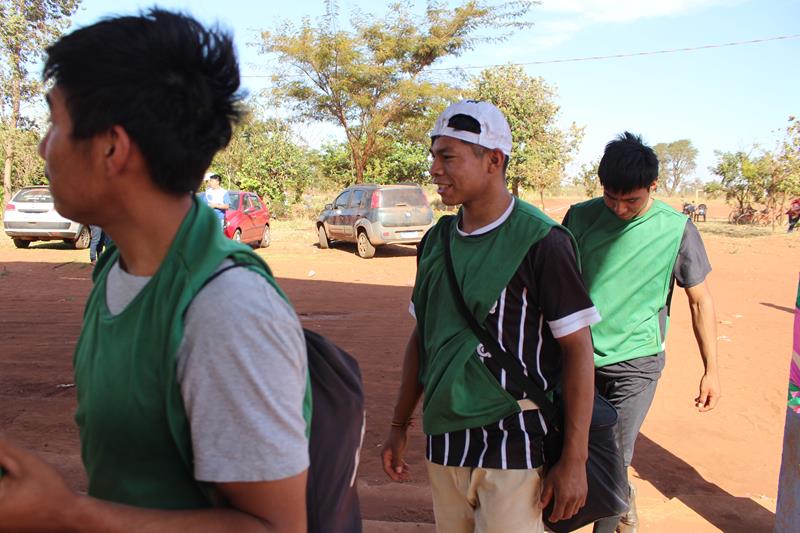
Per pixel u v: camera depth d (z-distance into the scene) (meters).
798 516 3.16
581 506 2.24
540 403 2.24
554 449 2.27
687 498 4.08
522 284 2.19
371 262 15.21
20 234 16.17
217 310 1.06
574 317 2.17
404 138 28.88
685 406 5.96
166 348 1.08
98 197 1.13
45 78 1.13
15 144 26.75
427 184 32.38
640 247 3.23
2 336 7.41
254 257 1.16
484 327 2.23
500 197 2.28
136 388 1.10
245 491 1.08
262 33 26.30
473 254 2.27
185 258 1.11
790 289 12.40
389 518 3.72
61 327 7.96
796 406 3.18
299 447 1.12
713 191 33.72
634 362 3.24
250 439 1.07
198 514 1.08
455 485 2.38
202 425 1.07
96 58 1.07
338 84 26.12
